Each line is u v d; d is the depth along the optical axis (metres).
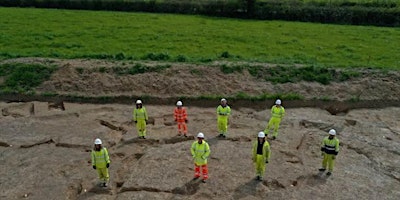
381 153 22.75
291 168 20.77
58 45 37.50
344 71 31.86
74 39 39.41
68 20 46.25
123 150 22.62
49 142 23.48
